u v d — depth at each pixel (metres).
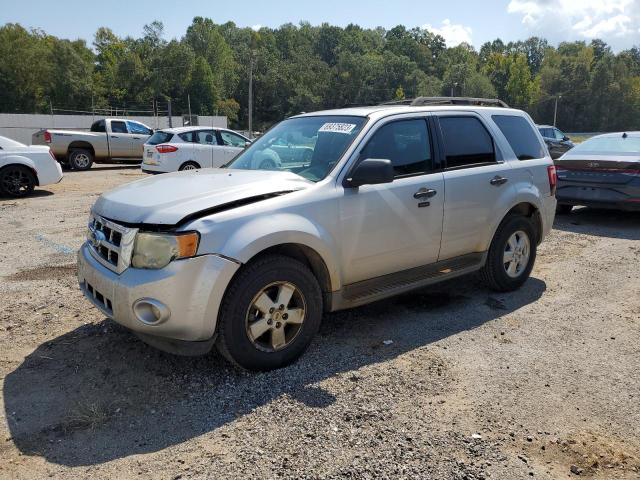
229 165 5.01
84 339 4.46
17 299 5.43
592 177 9.27
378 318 5.02
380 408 3.44
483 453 3.01
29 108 82.62
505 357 4.23
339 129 4.60
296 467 2.86
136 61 95.62
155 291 3.43
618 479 2.83
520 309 5.30
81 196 12.97
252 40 143.50
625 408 3.51
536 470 2.88
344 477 2.79
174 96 101.69
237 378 3.80
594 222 9.82
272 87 119.19
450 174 4.94
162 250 3.46
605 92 116.81
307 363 4.05
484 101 6.06
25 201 12.08
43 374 3.91
